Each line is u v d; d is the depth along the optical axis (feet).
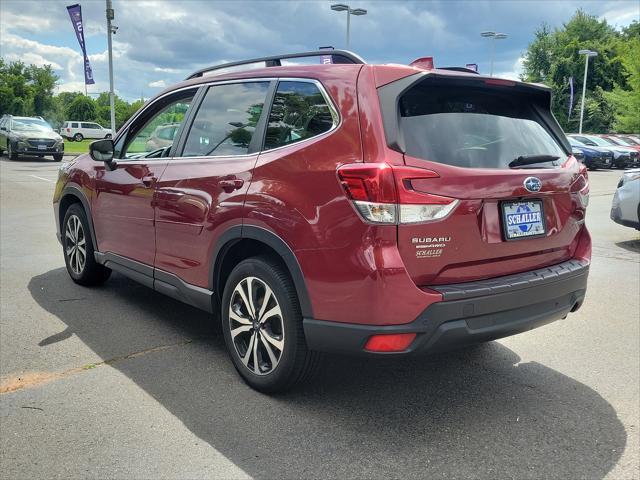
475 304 9.32
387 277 8.88
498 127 10.72
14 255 22.25
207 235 11.75
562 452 9.23
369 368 12.40
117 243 15.24
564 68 170.30
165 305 16.35
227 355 12.92
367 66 9.95
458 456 9.06
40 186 46.88
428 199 9.04
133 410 10.30
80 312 15.56
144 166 14.01
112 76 79.77
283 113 10.97
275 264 10.53
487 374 12.20
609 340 14.32
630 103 127.75
